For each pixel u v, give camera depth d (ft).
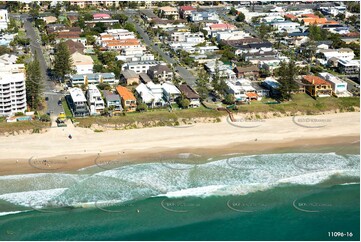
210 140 597.93
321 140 603.67
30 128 604.90
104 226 440.04
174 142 590.96
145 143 586.86
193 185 501.97
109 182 504.43
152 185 500.33
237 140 599.16
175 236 428.56
